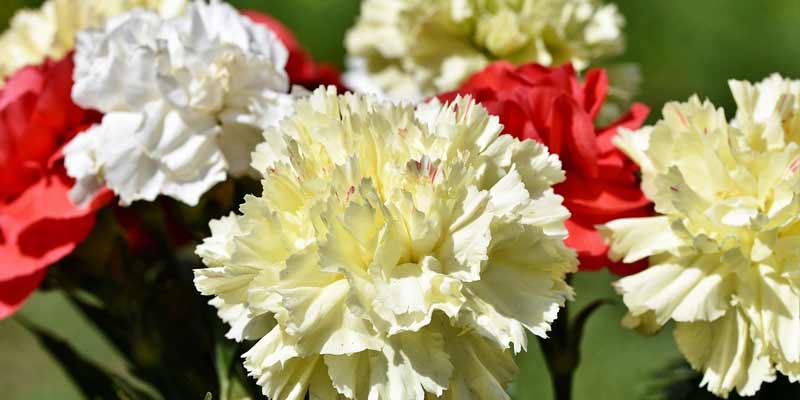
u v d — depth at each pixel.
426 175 0.51
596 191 0.55
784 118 0.55
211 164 0.56
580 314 0.58
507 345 0.51
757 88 0.55
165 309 0.59
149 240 0.60
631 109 0.58
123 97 0.56
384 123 0.52
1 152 0.56
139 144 0.55
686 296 0.54
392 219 0.51
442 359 0.51
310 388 0.52
